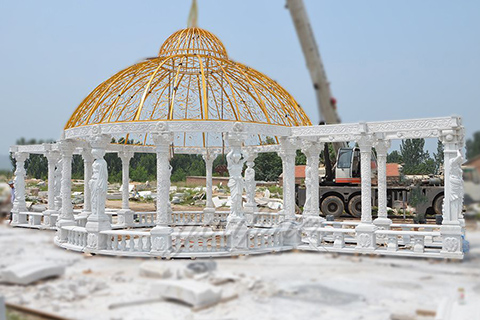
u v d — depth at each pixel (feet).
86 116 48.57
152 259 40.14
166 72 52.13
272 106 51.11
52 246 48.24
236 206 42.42
